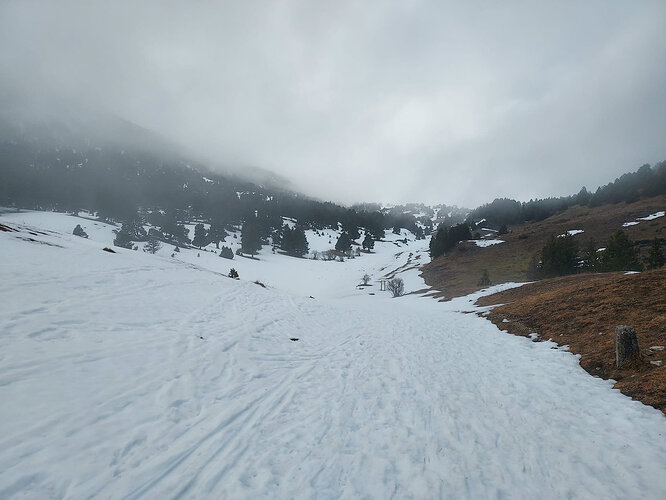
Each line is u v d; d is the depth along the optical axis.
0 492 4.04
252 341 12.19
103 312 11.27
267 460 5.49
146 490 4.53
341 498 4.79
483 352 13.59
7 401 5.72
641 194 108.75
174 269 23.22
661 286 14.71
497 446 6.33
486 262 68.12
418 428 6.98
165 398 7.04
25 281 12.24
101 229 118.44
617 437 6.48
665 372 8.28
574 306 16.47
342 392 8.78
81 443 5.19
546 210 156.25
